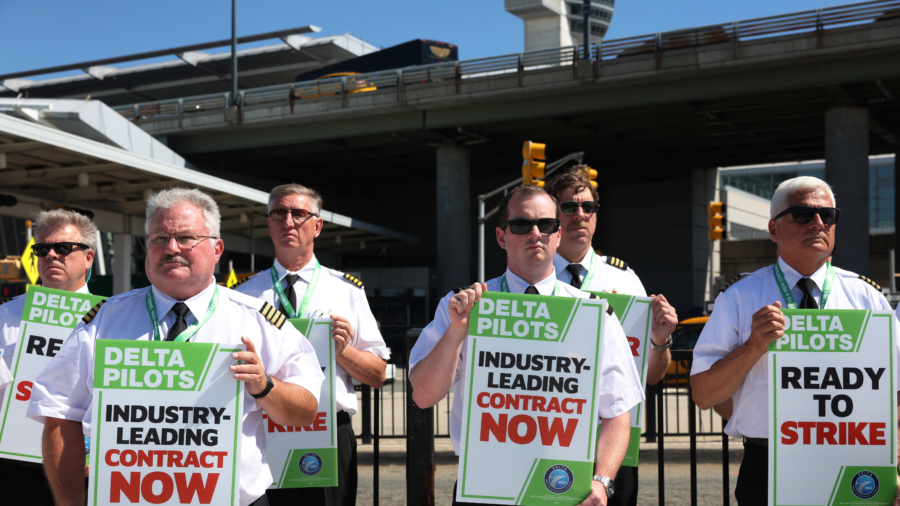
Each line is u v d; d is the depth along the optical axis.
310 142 36.75
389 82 32.53
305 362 2.78
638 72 27.89
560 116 31.64
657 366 3.52
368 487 6.79
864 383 2.81
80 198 22.52
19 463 3.50
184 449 2.51
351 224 31.30
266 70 65.44
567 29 73.62
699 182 43.94
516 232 2.92
